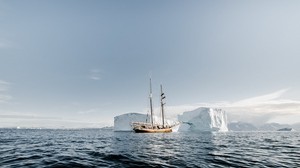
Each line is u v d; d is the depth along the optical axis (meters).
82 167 10.02
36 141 29.28
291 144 26.78
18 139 33.31
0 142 25.70
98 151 16.56
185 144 24.83
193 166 10.59
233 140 34.78
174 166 10.55
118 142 28.09
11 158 12.58
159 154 14.92
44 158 12.62
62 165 10.41
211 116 132.25
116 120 141.88
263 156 14.54
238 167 10.48
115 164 10.84
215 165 10.95
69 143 25.94
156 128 82.62
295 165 11.22
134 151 16.72
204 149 18.84
